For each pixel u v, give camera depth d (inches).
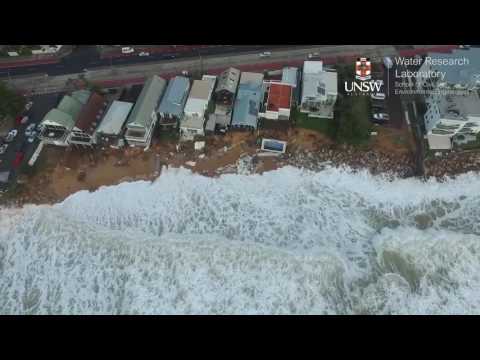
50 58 2679.6
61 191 2172.7
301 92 2399.1
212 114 2316.7
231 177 2171.5
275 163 2204.7
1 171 2233.0
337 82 2381.9
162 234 1999.3
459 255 1865.2
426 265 1851.6
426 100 2266.2
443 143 2164.1
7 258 1969.7
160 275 1844.2
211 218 2043.6
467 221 1998.0
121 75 2576.3
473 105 2070.6
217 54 2642.7
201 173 2193.7
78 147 2279.8
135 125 2188.7
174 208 2087.8
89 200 2128.4
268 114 2269.9
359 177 2145.7
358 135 2150.6
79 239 1982.0
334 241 1957.4
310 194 2110.0
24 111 2433.6
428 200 2066.9
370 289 1786.4
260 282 1806.1
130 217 2070.6
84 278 1862.7
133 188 2155.5
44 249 1969.7
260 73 2496.3
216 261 1867.6
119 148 2267.5
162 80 2417.6
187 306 1753.2
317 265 1834.4
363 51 2598.4
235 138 2271.2
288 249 1910.7
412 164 2149.4
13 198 2151.8
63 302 1800.0
